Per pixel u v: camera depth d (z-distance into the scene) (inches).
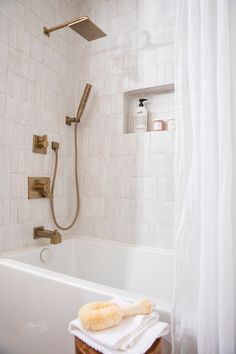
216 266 29.4
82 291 37.9
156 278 60.4
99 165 73.9
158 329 28.0
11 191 58.4
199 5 32.5
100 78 74.9
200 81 31.5
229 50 29.7
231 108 29.7
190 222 31.7
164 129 67.4
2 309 48.6
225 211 28.0
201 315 28.8
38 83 65.8
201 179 30.3
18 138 60.1
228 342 26.9
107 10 75.1
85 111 77.2
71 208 77.3
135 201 67.7
